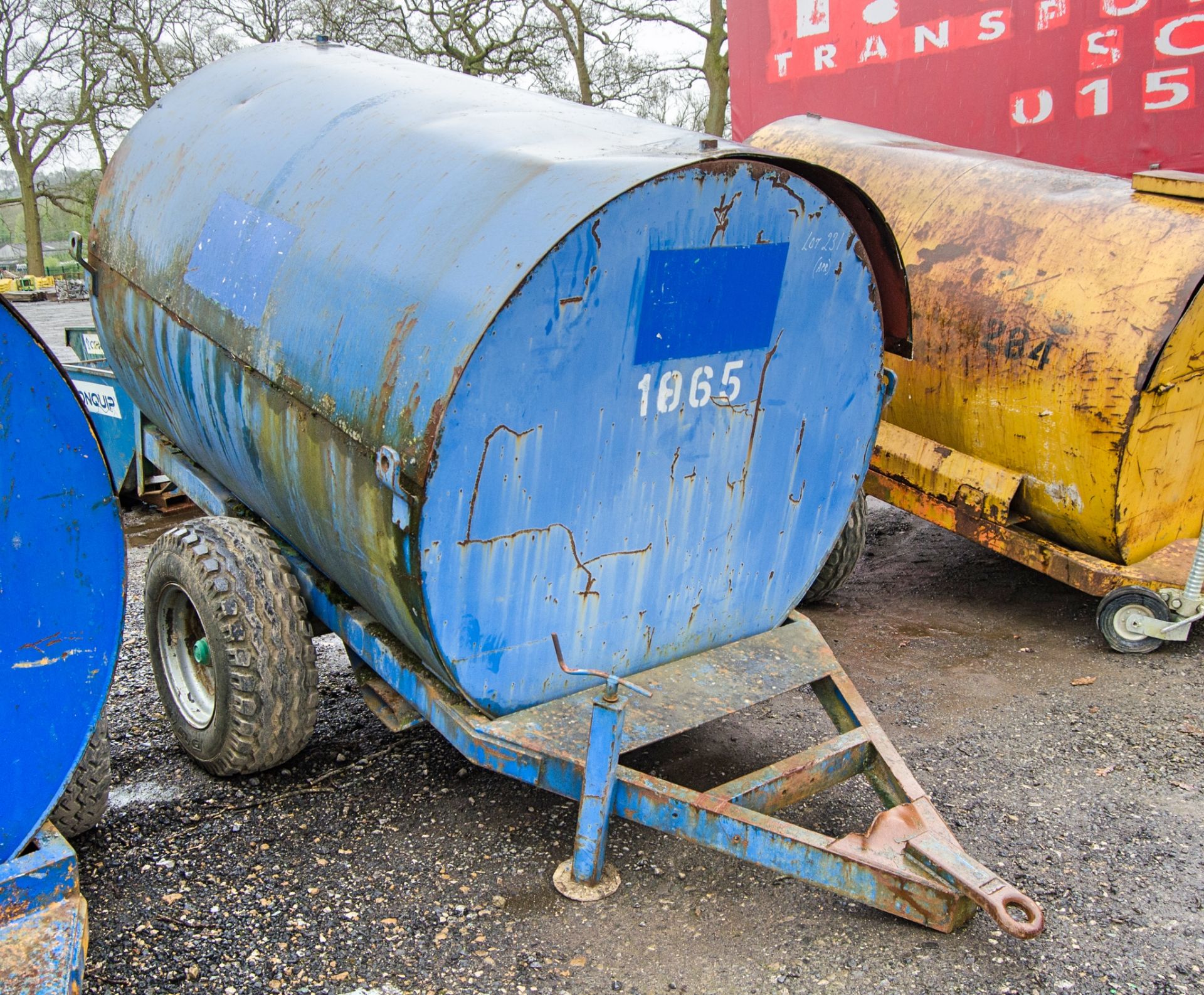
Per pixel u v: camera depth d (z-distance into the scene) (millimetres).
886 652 5258
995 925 3084
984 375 5285
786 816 3715
